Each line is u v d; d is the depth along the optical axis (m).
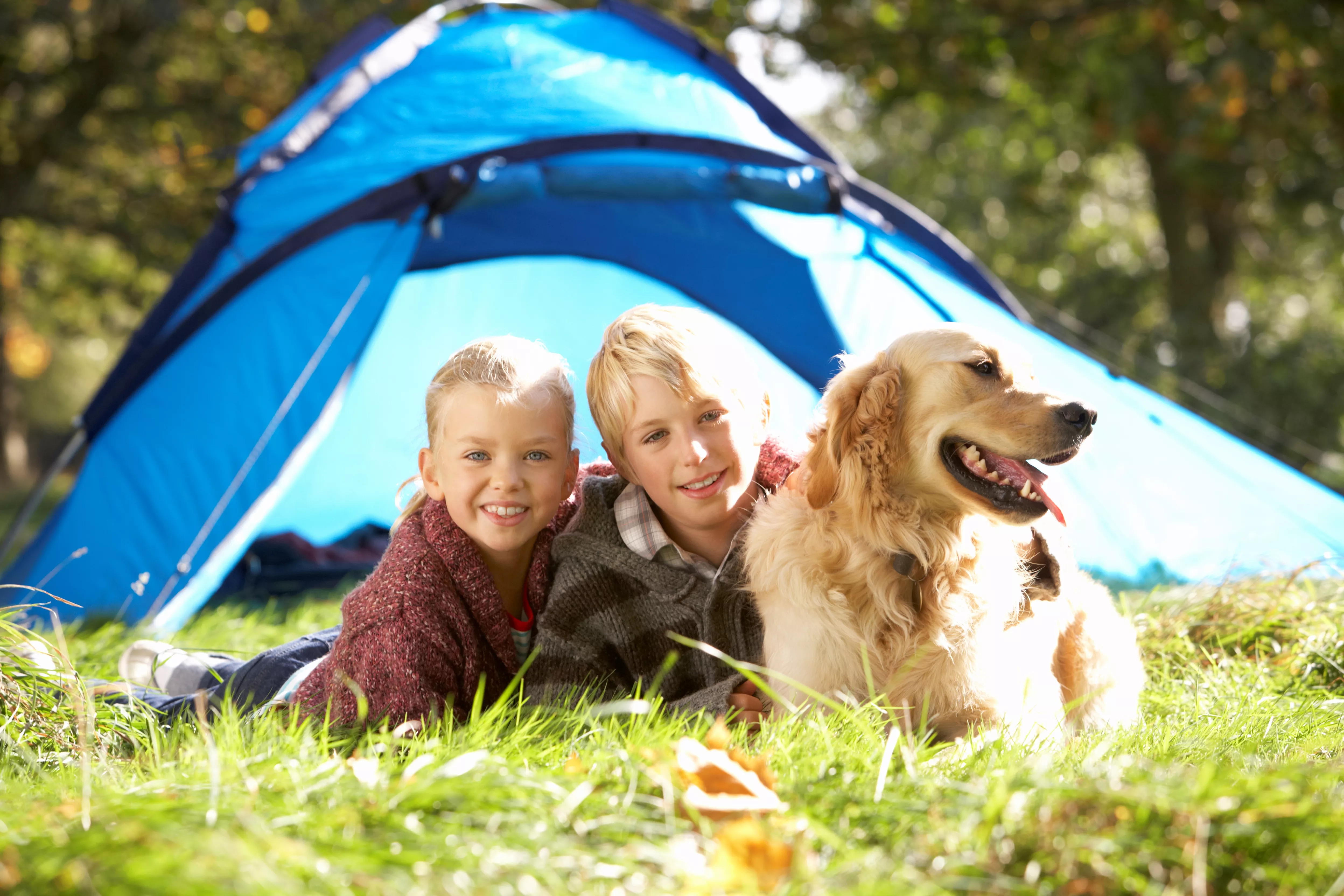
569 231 5.80
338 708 2.18
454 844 1.40
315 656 2.70
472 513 2.31
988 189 16.92
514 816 1.48
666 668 2.08
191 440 4.23
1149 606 3.56
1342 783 1.65
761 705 2.37
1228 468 4.41
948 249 5.27
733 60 10.28
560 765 1.87
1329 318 17.06
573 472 2.47
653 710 2.08
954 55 10.80
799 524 2.43
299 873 1.29
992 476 2.38
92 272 15.62
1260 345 12.84
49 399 33.56
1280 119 10.13
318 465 6.09
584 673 2.43
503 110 4.95
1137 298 16.30
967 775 1.81
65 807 1.54
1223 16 9.45
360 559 5.46
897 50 10.70
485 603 2.34
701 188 4.65
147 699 2.74
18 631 2.37
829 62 10.83
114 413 4.79
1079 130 14.59
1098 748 1.99
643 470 2.37
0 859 1.32
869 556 2.37
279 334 4.30
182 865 1.23
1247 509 4.27
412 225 4.38
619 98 5.08
